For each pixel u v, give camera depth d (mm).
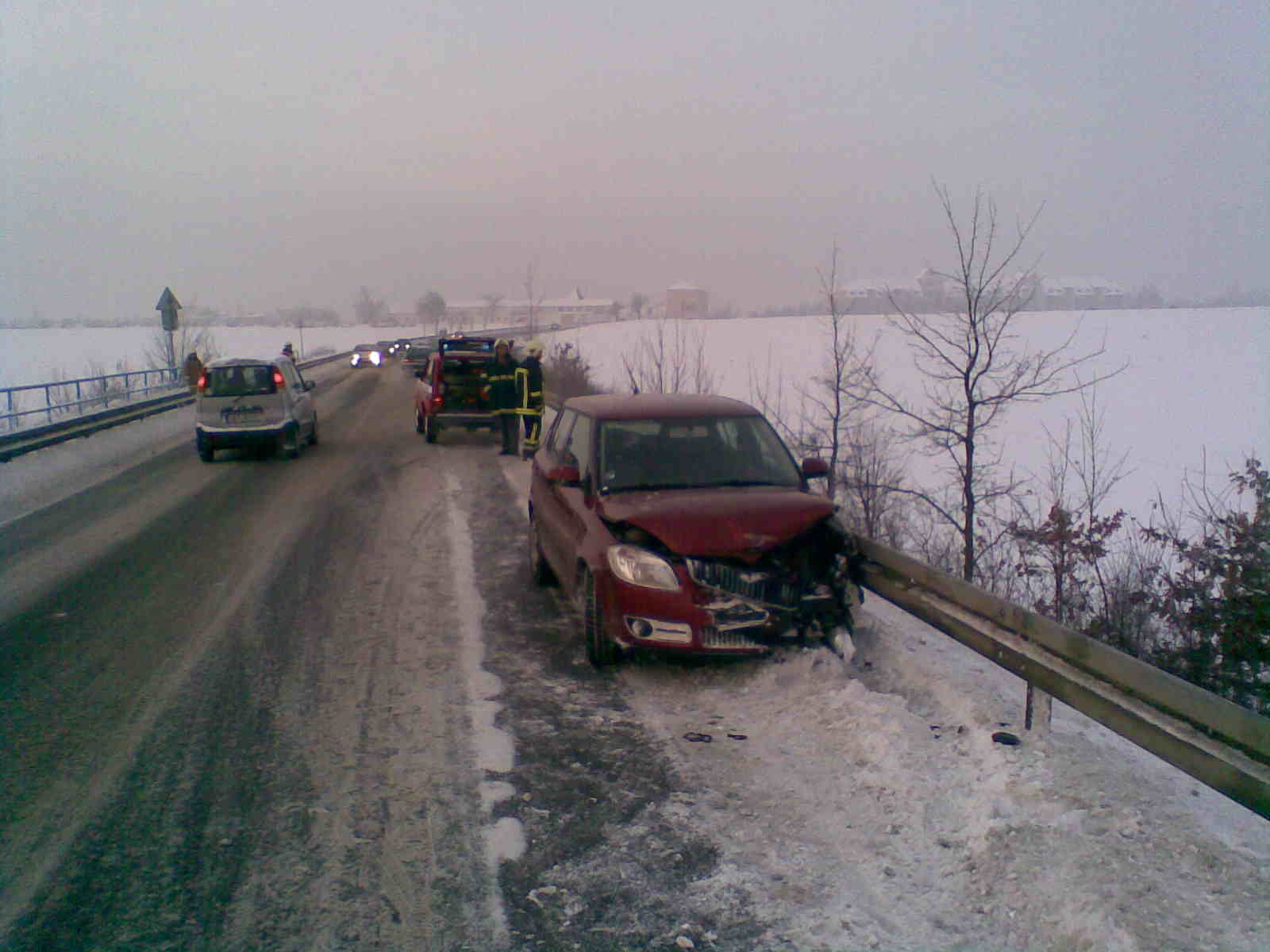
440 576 8828
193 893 3732
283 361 17719
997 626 4945
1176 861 3631
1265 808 3180
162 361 40469
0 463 17969
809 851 3939
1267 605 6312
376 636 7012
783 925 3461
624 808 4359
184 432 23578
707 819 4238
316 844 4094
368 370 52344
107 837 4168
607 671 6168
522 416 17297
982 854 3768
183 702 5754
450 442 20031
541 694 5793
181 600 8117
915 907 3533
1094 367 33656
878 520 10570
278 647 6801
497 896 3689
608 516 6156
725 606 5621
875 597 7715
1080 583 7785
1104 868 3566
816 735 4992
